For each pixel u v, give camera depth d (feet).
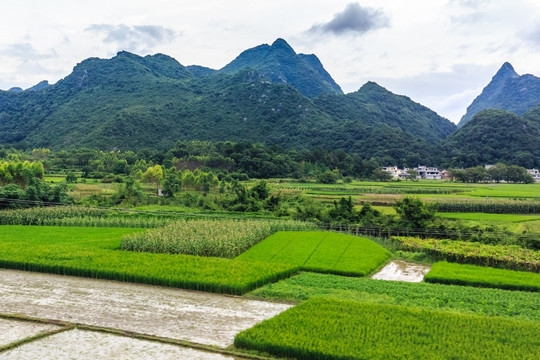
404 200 160.04
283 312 59.06
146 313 62.28
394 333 51.26
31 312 61.87
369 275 100.12
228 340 52.21
